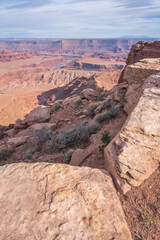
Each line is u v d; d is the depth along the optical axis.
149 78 5.79
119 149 3.38
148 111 3.84
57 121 17.36
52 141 9.91
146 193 3.16
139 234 2.60
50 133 12.27
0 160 11.48
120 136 3.47
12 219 2.23
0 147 13.17
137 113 3.83
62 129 14.23
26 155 10.03
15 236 2.03
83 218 2.35
